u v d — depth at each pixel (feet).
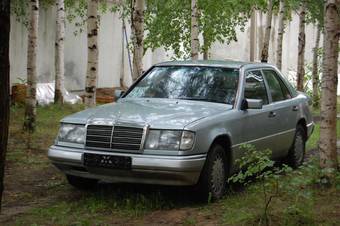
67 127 23.06
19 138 38.58
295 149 30.58
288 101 29.73
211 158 22.29
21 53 60.70
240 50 95.66
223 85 25.61
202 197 22.26
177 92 25.77
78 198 24.08
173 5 57.47
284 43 105.09
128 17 70.90
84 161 22.04
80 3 62.69
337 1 23.90
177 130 21.33
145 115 22.38
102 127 22.06
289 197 22.12
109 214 21.34
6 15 13.53
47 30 64.80
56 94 57.62
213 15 56.44
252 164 22.90
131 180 21.62
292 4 62.59
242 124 24.58
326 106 24.18
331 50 23.97
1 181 14.28
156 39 58.80
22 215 21.50
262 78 27.86
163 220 20.39
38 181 27.50
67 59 67.72
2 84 13.67
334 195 22.65
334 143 24.25
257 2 57.62
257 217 19.49
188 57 61.41
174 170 20.83
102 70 73.61
